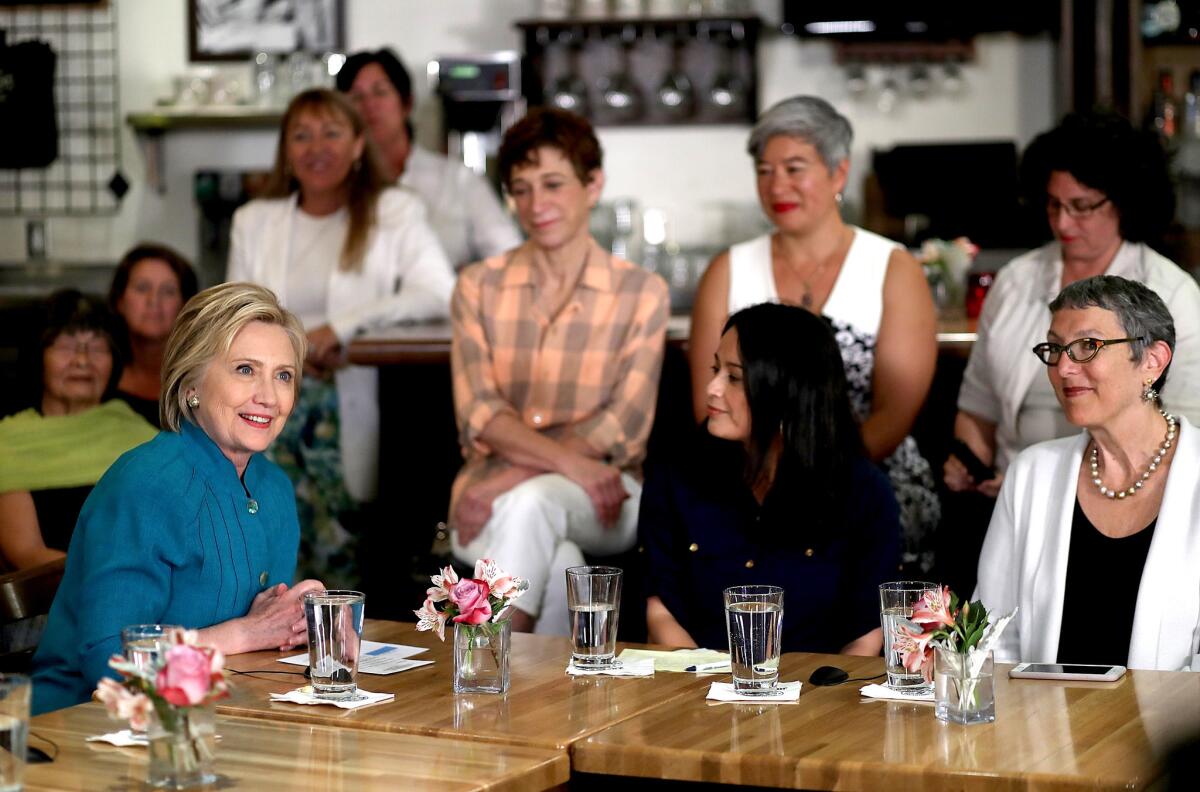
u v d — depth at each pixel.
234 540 2.33
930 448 4.14
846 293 3.56
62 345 3.31
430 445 4.29
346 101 4.42
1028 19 5.98
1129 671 2.17
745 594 2.07
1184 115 5.91
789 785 1.75
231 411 2.29
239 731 1.91
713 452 2.73
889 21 6.04
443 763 1.76
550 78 6.33
